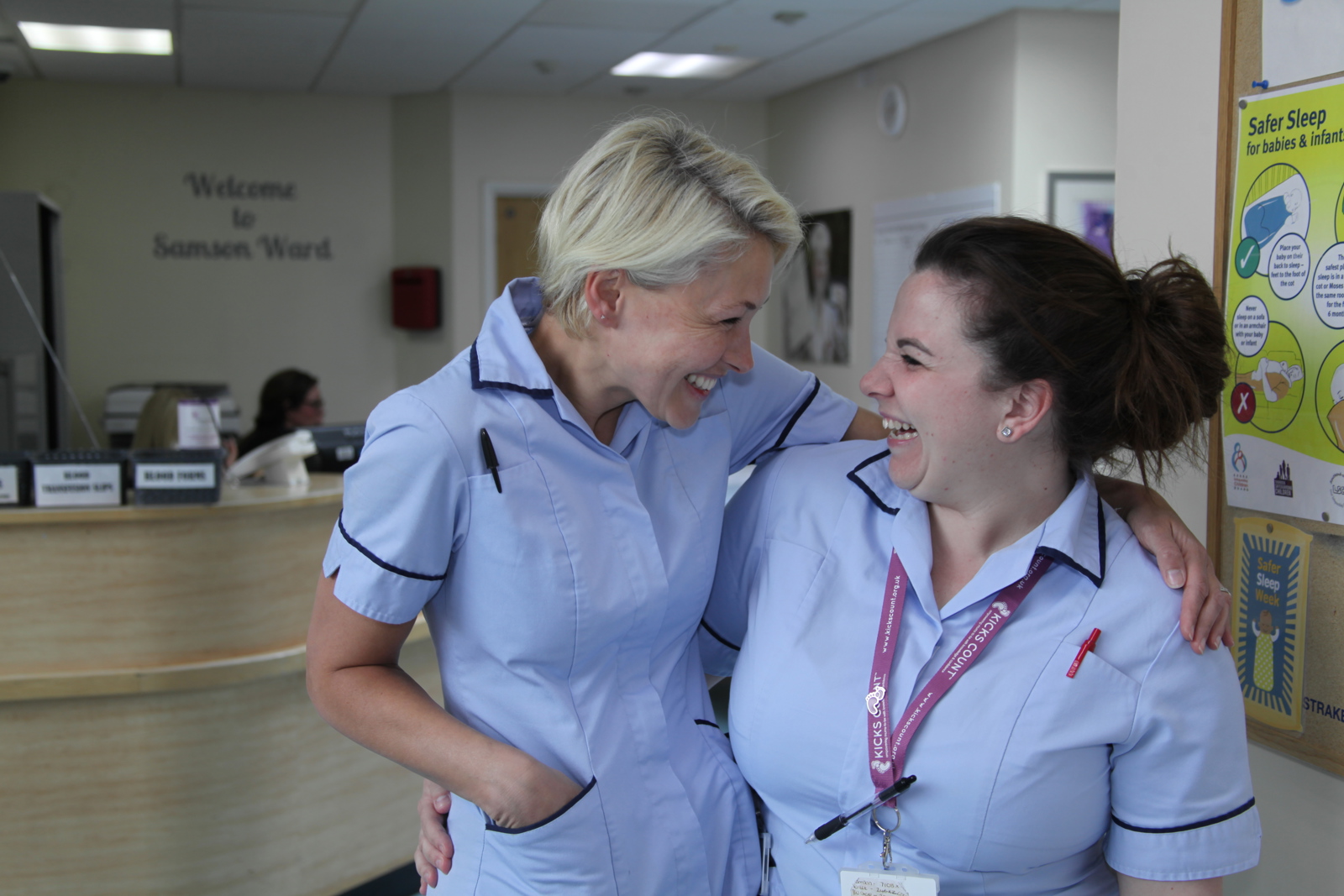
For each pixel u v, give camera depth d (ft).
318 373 23.72
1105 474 4.09
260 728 8.63
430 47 18.54
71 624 8.10
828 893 3.67
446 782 3.51
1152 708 3.26
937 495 3.53
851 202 21.30
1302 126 3.76
